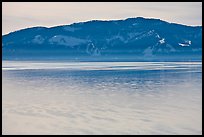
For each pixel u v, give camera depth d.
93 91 46.56
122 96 41.09
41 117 28.47
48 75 81.62
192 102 35.81
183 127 24.77
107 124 25.81
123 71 100.06
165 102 35.97
